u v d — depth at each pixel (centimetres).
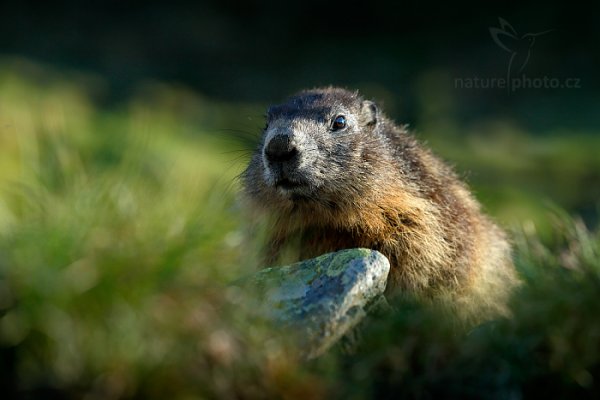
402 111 3531
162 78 3822
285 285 808
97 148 1955
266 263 1044
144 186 870
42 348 673
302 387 753
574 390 946
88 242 714
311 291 795
